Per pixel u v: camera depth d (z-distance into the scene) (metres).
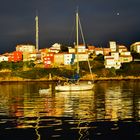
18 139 27.08
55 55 193.62
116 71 178.00
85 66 179.38
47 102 56.66
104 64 186.12
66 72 172.75
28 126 32.34
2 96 71.75
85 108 46.66
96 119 35.94
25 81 162.88
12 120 36.00
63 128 31.20
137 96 66.56
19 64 185.50
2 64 185.50
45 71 174.75
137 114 39.47
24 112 43.09
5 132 29.62
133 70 178.12
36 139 27.05
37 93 79.00
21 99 63.53
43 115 39.88
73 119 36.22
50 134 28.72
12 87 113.06
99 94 72.38
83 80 158.62
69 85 79.62
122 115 38.78
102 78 168.00
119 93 75.38
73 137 27.61
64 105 51.31
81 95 70.00
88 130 30.17
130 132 29.16
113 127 31.34
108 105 50.16
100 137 27.53
